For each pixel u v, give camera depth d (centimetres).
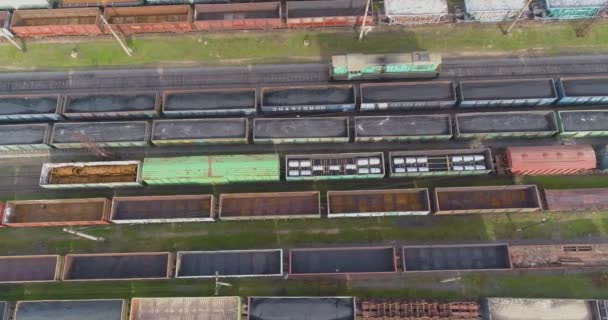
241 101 6156
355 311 5200
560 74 6444
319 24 6650
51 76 6625
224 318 5200
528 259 5497
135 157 6172
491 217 5778
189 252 5491
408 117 6006
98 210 5731
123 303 5322
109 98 6206
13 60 6719
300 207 5725
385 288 5562
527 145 6069
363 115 6291
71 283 5647
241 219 5753
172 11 6800
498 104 6122
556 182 5909
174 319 5209
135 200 5762
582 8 6400
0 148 6044
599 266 5506
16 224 5603
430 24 6744
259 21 6519
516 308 5250
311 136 5956
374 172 5731
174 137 5981
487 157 5759
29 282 5456
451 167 5731
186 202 5762
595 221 5734
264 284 5616
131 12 6781
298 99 6141
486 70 6488
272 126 6000
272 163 5678
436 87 6153
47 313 5338
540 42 6619
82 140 5975
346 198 5750
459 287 5538
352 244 5734
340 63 6084
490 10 6456
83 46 6769
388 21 6725
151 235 5822
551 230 5709
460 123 5966
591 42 6612
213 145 6156
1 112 6147
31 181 6066
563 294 5478
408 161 5769
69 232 5831
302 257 5541
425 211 5544
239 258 5534
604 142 6053
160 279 5653
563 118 5922
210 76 6569
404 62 6044
